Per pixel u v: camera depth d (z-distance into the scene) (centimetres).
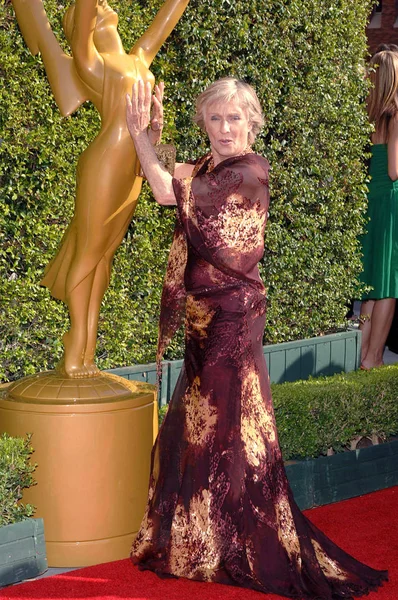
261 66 675
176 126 631
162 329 443
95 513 443
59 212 568
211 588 418
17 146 536
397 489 572
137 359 630
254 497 428
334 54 724
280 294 725
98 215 443
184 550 427
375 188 779
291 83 695
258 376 434
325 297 758
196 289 426
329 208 741
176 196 411
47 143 548
